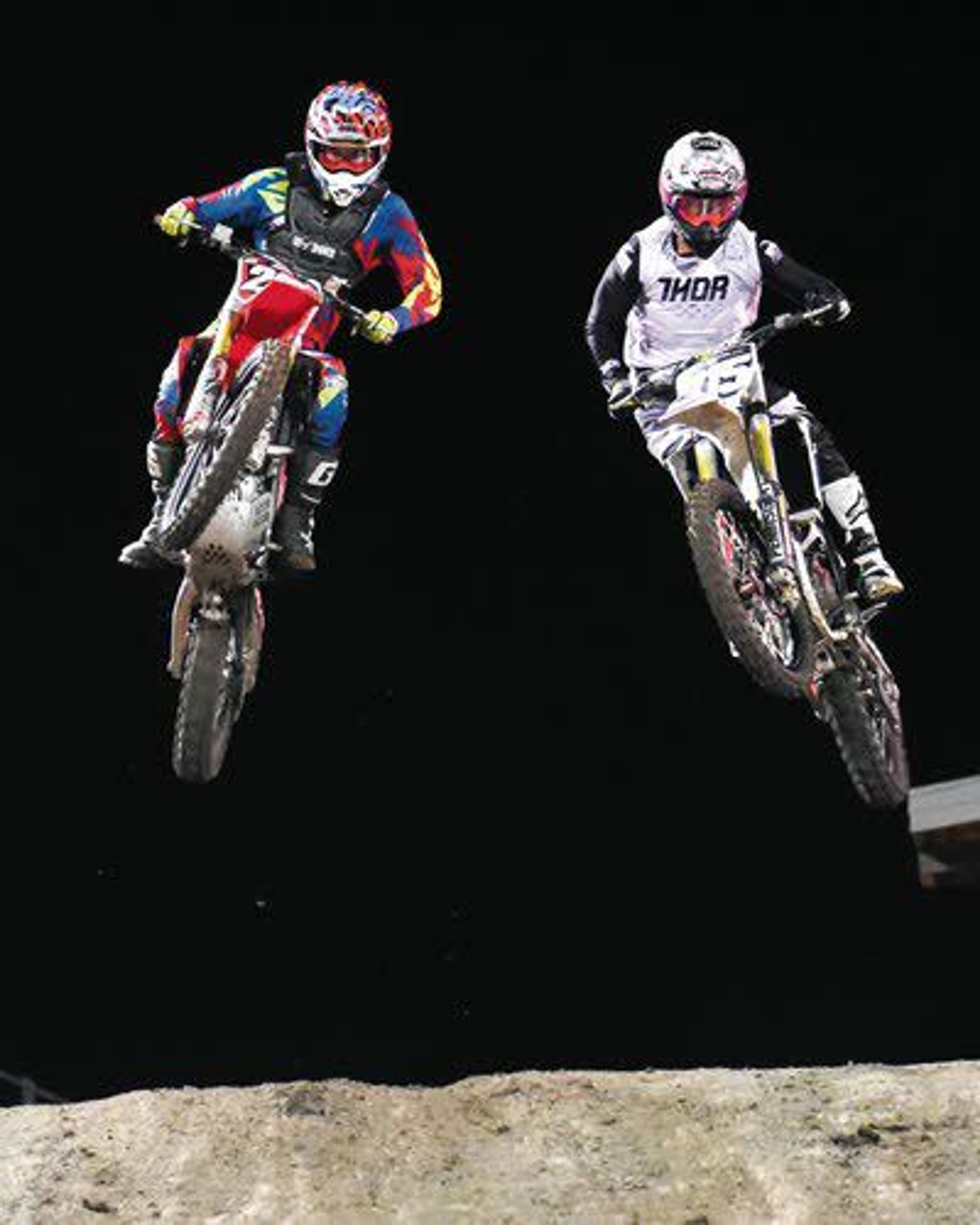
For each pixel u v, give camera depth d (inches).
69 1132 474.3
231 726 607.8
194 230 577.6
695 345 631.8
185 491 563.2
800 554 608.1
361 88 586.6
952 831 630.5
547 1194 451.2
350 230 585.9
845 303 621.0
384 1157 463.5
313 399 585.6
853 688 639.1
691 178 609.0
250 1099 480.4
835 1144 456.8
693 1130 465.4
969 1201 438.0
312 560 584.4
